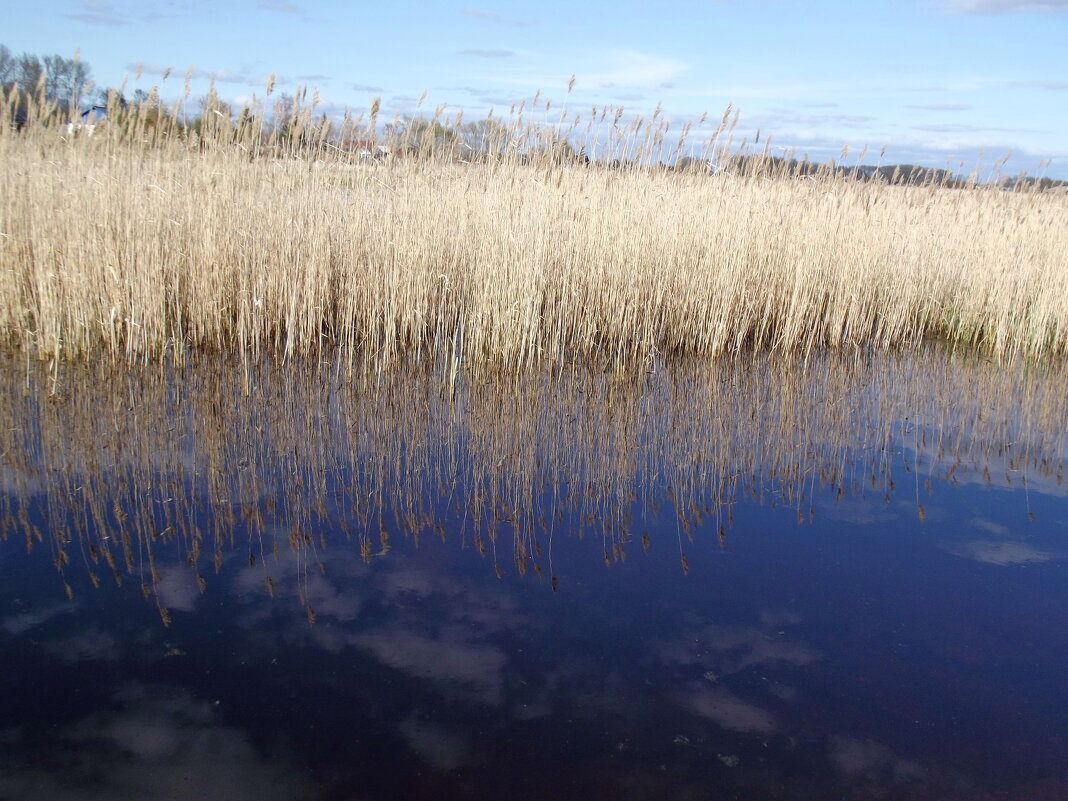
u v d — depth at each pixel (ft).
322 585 12.14
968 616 11.96
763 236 29.40
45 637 10.46
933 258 32.73
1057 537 14.75
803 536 14.47
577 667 10.40
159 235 23.61
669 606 11.98
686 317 28.22
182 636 10.65
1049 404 23.98
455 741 8.96
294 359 24.21
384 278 24.53
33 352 22.91
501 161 25.45
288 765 8.47
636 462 17.74
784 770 8.73
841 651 10.99
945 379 26.61
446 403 21.24
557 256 26.07
